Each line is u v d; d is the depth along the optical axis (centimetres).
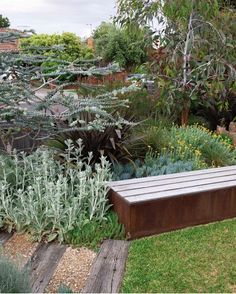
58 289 180
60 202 241
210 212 269
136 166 345
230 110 615
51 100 286
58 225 237
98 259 216
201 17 512
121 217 252
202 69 508
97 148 341
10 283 146
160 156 368
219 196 271
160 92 530
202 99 572
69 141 293
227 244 237
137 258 218
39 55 298
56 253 222
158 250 228
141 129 414
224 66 514
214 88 516
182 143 396
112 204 265
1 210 252
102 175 266
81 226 241
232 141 506
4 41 280
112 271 204
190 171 328
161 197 248
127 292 186
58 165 289
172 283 194
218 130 548
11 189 260
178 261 215
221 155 417
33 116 282
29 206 238
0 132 312
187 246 233
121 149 354
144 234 246
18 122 291
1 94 272
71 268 206
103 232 242
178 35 540
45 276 198
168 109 506
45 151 292
